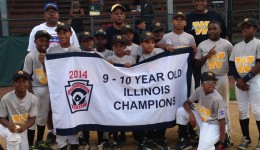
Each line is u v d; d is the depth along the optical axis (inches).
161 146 230.1
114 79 223.0
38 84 231.5
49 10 245.8
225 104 221.6
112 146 232.8
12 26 605.0
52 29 248.7
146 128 226.5
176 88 230.5
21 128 209.6
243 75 226.5
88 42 237.5
